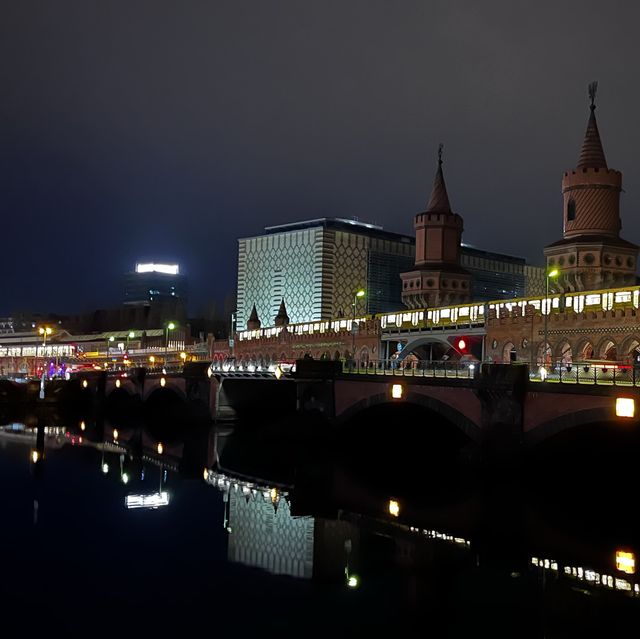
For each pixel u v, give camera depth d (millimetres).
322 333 135750
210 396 118250
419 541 46844
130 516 52406
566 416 56562
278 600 35312
